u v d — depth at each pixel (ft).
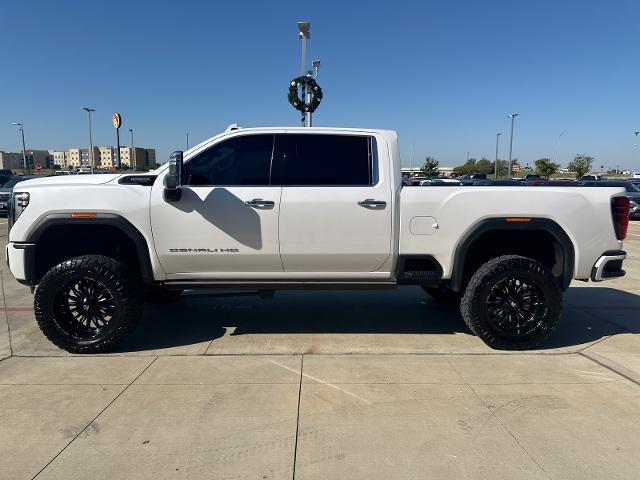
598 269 15.69
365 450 9.91
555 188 15.51
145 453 9.78
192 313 19.81
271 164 15.39
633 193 69.82
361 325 18.33
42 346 15.92
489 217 15.39
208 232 15.11
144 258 15.21
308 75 61.41
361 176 15.40
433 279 15.81
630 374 13.76
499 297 15.51
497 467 9.36
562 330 17.83
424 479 8.99
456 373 13.78
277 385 12.93
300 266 15.60
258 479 8.98
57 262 16.21
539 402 12.00
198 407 11.69
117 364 14.38
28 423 10.94
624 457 9.70
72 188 14.90
